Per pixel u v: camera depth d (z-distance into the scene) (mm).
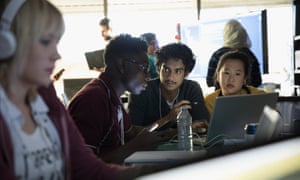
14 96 1035
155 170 577
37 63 1006
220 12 5918
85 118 1669
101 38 5316
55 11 1024
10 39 961
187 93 2457
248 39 3496
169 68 2369
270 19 5297
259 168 653
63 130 1136
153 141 1802
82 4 5840
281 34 5207
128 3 5941
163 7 5945
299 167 693
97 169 1228
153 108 2402
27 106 1076
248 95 1751
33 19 978
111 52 1826
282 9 5504
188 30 4477
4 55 979
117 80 1827
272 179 659
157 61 2459
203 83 4152
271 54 5113
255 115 1797
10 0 983
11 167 950
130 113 2350
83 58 5578
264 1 5707
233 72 2369
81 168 1228
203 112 2379
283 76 4988
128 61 1808
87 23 5789
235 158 631
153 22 5906
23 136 1002
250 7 5809
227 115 1723
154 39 4133
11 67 998
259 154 662
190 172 582
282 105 2021
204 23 4246
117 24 5883
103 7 5875
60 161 1085
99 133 1697
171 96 2432
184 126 1954
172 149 1698
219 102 1678
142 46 1856
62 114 1167
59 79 3072
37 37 988
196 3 5926
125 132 2027
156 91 2438
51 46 1024
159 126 2193
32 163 994
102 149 1750
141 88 1900
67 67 5531
